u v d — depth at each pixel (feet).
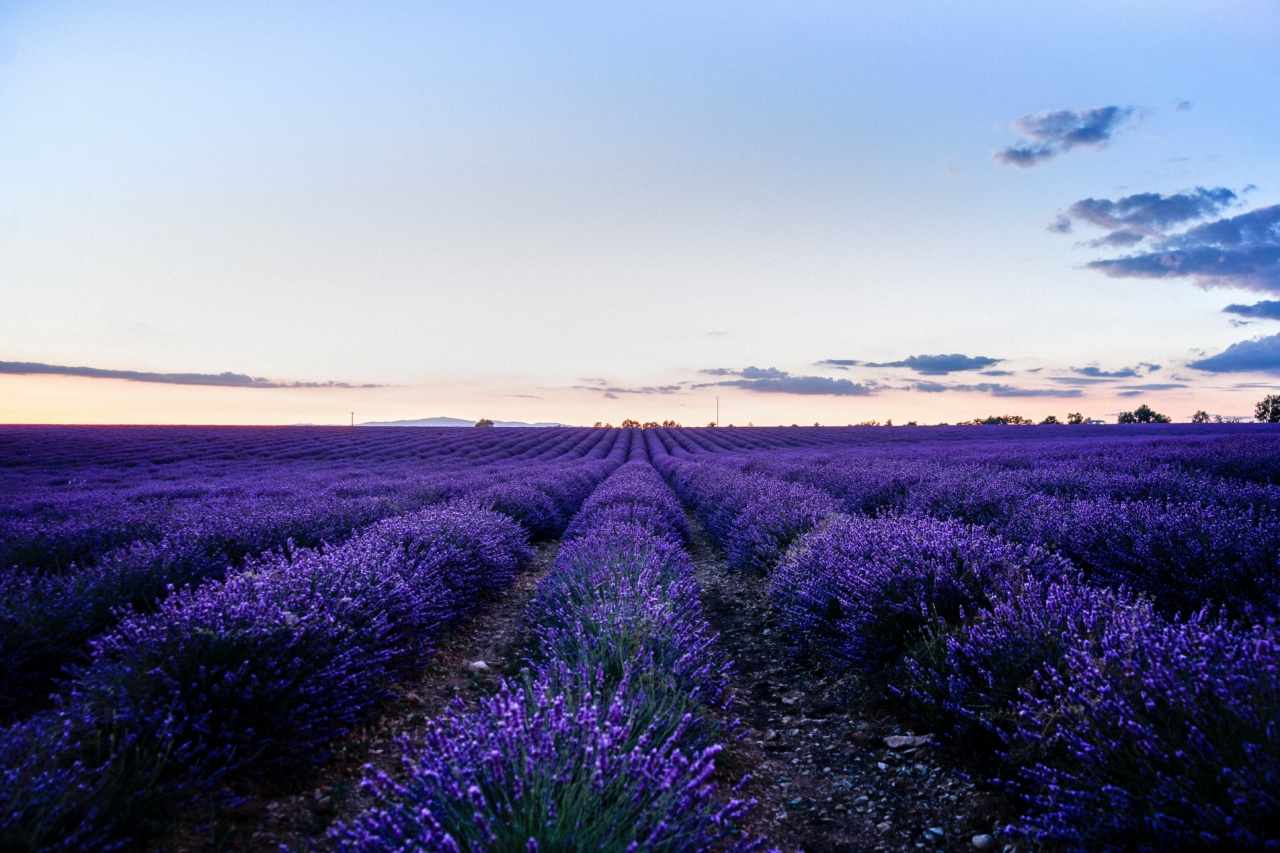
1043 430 134.10
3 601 12.77
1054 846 7.47
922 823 8.50
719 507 35.96
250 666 9.90
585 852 5.90
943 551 13.88
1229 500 19.69
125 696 9.24
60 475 65.72
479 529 22.56
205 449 107.86
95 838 6.87
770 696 13.35
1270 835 5.65
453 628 18.02
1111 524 16.38
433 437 160.56
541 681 10.35
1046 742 8.09
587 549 20.85
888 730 11.25
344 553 15.81
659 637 12.02
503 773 6.22
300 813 8.64
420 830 6.01
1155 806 6.36
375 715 11.82
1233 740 6.42
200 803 8.37
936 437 136.46
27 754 7.70
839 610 14.90
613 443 161.38
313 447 118.93
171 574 16.69
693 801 7.00
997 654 9.99
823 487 39.73
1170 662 7.61
